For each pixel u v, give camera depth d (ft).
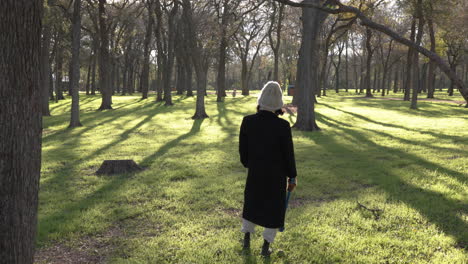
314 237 13.24
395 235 13.62
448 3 33.76
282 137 10.59
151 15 120.88
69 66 158.30
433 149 33.35
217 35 57.67
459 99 135.44
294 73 156.46
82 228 14.49
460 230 13.88
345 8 17.12
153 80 273.75
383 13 97.96
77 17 53.93
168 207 17.16
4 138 7.00
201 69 66.54
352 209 16.63
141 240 13.29
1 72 6.88
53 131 50.85
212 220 15.33
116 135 45.85
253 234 13.66
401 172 23.94
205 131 48.75
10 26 6.88
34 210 7.68
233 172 24.85
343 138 41.70
